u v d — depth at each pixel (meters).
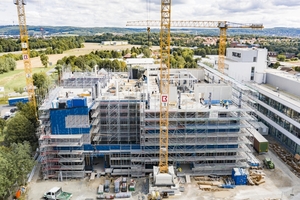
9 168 72.69
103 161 96.44
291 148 101.12
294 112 97.31
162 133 84.69
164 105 82.88
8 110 153.88
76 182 85.06
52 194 76.00
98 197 77.06
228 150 86.31
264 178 85.62
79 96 95.75
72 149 86.75
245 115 87.56
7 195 77.38
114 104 91.88
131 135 95.50
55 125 85.12
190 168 90.25
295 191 79.00
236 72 141.88
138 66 197.62
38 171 91.81
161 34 78.81
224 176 87.06
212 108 85.00
